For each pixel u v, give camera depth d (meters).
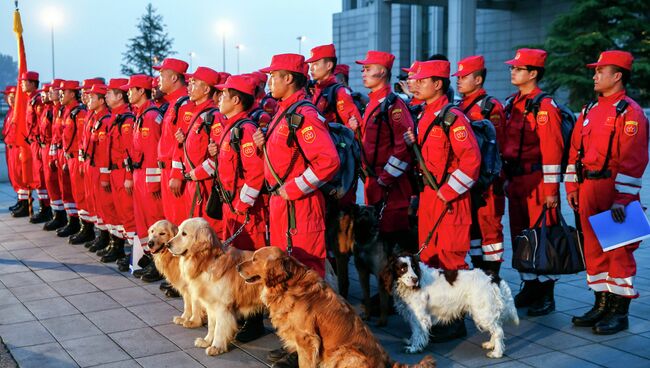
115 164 8.09
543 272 5.99
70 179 9.98
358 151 5.59
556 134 6.08
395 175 6.11
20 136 11.12
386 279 5.36
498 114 6.51
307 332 4.50
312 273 4.66
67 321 6.22
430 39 55.66
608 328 5.70
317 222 5.22
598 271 5.90
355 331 4.44
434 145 5.48
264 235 5.84
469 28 39.66
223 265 5.38
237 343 5.66
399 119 6.24
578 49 38.59
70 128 9.48
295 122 4.98
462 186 5.36
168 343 5.66
